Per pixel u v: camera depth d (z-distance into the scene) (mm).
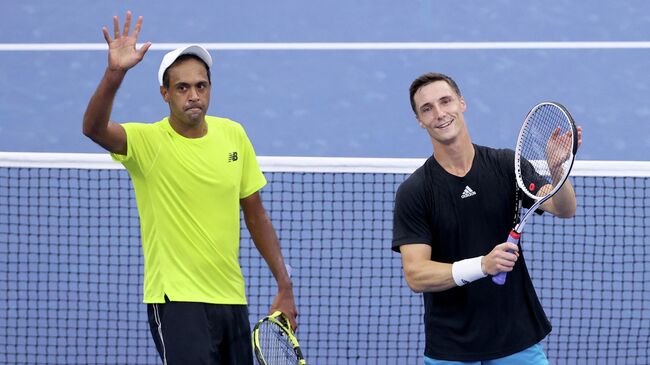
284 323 19000
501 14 41812
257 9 42875
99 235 27969
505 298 17750
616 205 29312
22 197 30609
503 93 37406
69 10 43062
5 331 25625
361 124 36156
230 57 40156
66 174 31500
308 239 28734
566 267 27469
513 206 17797
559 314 25844
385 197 30203
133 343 25188
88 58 40375
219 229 18344
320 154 34500
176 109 17969
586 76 38219
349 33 41219
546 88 37656
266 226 19547
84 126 17406
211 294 18391
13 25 42250
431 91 17438
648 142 34750
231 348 18766
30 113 37281
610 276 27062
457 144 17547
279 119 36594
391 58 39719
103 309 26453
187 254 18234
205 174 18219
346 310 26312
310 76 38969
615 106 36625
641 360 24047
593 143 34719
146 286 18672
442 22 41531
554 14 41625
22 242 28938
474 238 17703
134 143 18016
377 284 27188
